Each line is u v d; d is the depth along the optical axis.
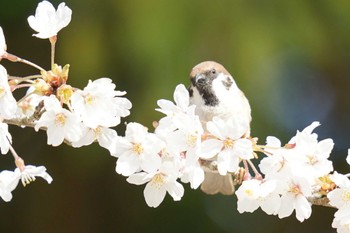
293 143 5.91
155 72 10.34
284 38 10.57
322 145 5.80
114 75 10.67
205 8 10.48
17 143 12.12
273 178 5.78
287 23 10.64
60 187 12.34
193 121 5.61
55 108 5.51
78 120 5.54
